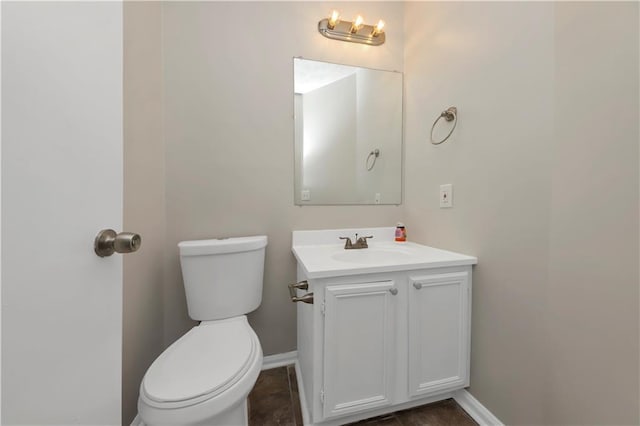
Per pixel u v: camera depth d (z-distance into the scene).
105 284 0.49
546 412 0.84
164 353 0.91
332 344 0.94
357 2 1.57
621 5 0.64
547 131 0.82
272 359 1.48
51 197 0.38
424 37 1.45
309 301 0.97
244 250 1.23
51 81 0.38
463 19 1.16
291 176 1.49
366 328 0.98
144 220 1.13
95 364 0.47
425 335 1.04
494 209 1.01
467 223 1.15
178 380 0.77
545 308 0.84
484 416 1.05
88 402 0.45
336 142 1.55
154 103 1.22
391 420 1.09
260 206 1.44
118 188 0.53
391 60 1.64
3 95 0.31
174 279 1.34
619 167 0.65
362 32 1.57
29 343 0.35
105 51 0.49
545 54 0.82
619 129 0.65
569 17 0.75
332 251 1.36
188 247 1.17
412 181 1.58
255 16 1.41
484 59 1.05
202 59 1.35
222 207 1.39
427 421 1.08
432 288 1.05
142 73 1.11
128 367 0.99
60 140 0.40
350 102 1.57
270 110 1.45
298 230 1.50
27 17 0.34
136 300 1.06
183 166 1.34
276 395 1.25
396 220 1.67
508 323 0.96
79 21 0.43
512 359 0.95
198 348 0.93
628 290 0.64
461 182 1.18
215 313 1.20
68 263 0.41
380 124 1.63
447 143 1.27
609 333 0.68
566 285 0.78
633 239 0.63
